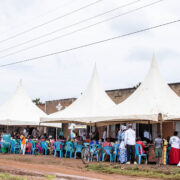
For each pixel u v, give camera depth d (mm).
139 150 13117
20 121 19734
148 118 13203
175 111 13477
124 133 13172
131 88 21891
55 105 28922
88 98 16984
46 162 13219
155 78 15008
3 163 12672
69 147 15758
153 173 9867
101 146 14141
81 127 24562
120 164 12648
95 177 9039
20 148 17891
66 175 9266
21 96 21531
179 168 11172
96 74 17938
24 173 10047
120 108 14625
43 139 18031
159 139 13070
